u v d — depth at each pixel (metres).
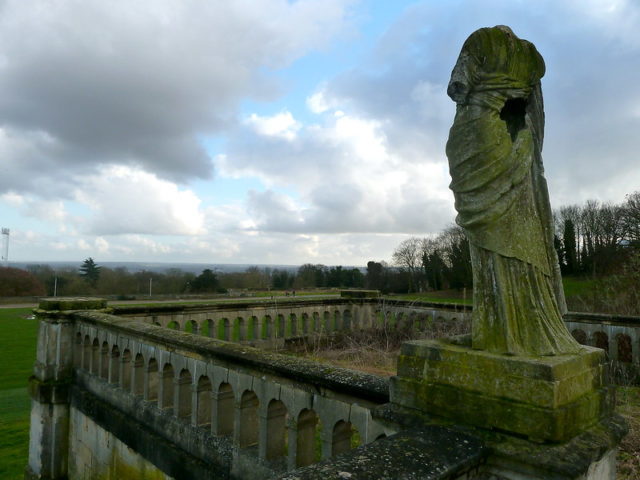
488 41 2.67
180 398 5.70
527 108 2.89
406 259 51.69
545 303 2.75
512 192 2.70
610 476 2.62
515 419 2.31
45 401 8.03
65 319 8.32
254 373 4.51
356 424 3.54
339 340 12.52
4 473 9.05
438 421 2.62
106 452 6.93
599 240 33.62
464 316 12.02
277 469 4.19
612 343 9.41
